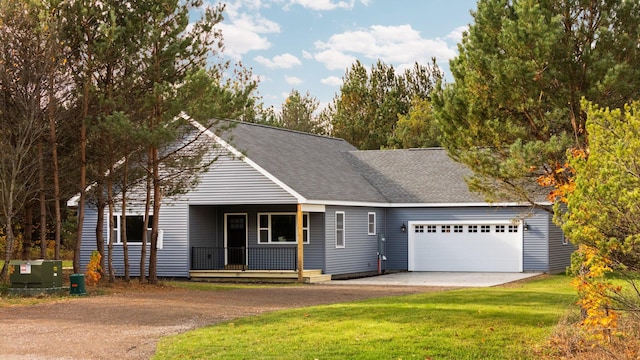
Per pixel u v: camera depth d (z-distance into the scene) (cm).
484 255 3344
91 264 2450
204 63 2453
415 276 3156
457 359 1176
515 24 1480
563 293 2161
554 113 1470
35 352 1243
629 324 1249
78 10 2286
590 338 1197
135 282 2561
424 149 3966
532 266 3256
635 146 950
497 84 1509
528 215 2048
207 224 3228
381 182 3672
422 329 1423
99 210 2622
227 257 3250
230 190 3008
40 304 1919
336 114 6550
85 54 2333
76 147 2506
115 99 2342
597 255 1027
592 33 1486
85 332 1452
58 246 2350
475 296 2056
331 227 3094
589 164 998
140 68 2370
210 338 1357
